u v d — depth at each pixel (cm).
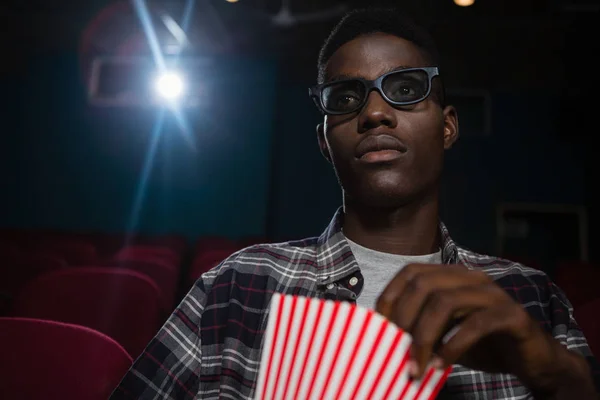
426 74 88
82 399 94
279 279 94
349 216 95
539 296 97
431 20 664
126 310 187
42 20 698
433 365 46
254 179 725
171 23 696
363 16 96
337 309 47
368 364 46
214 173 725
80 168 720
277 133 759
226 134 734
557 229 738
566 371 54
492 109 752
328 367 46
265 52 739
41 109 730
